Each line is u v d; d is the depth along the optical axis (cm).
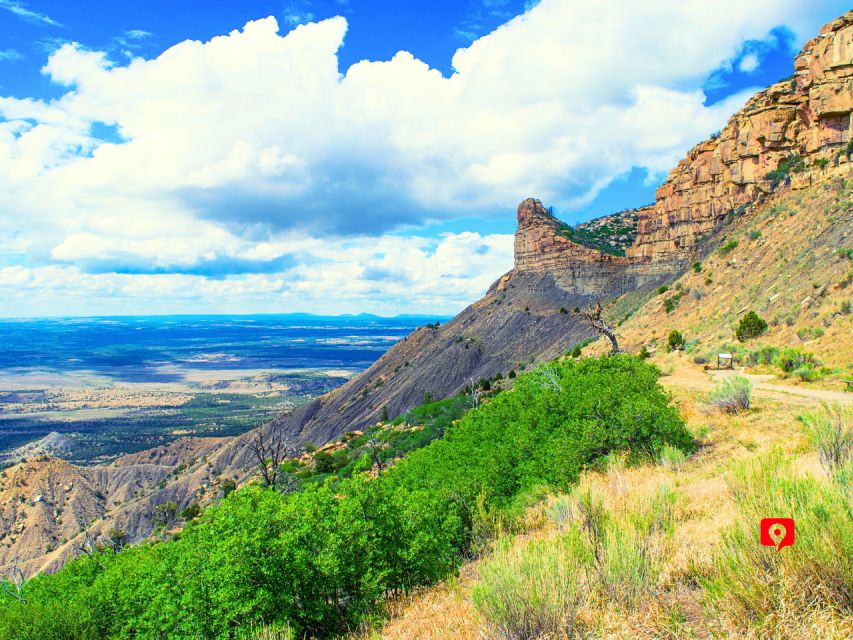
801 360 2700
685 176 10100
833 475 579
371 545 963
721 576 439
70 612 1205
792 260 4625
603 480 1142
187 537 1059
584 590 506
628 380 1866
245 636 846
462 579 940
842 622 355
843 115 5684
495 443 1855
